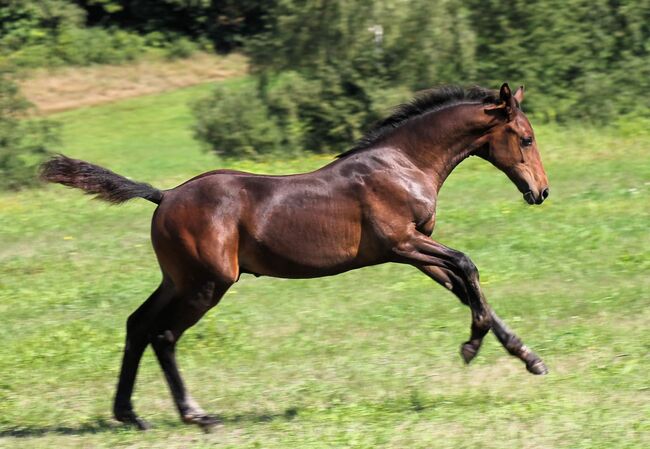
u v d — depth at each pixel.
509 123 10.16
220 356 12.38
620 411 9.62
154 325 9.90
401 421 9.67
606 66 27.34
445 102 10.27
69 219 19.77
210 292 9.74
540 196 10.23
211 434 9.67
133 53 37.19
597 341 12.03
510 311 13.42
